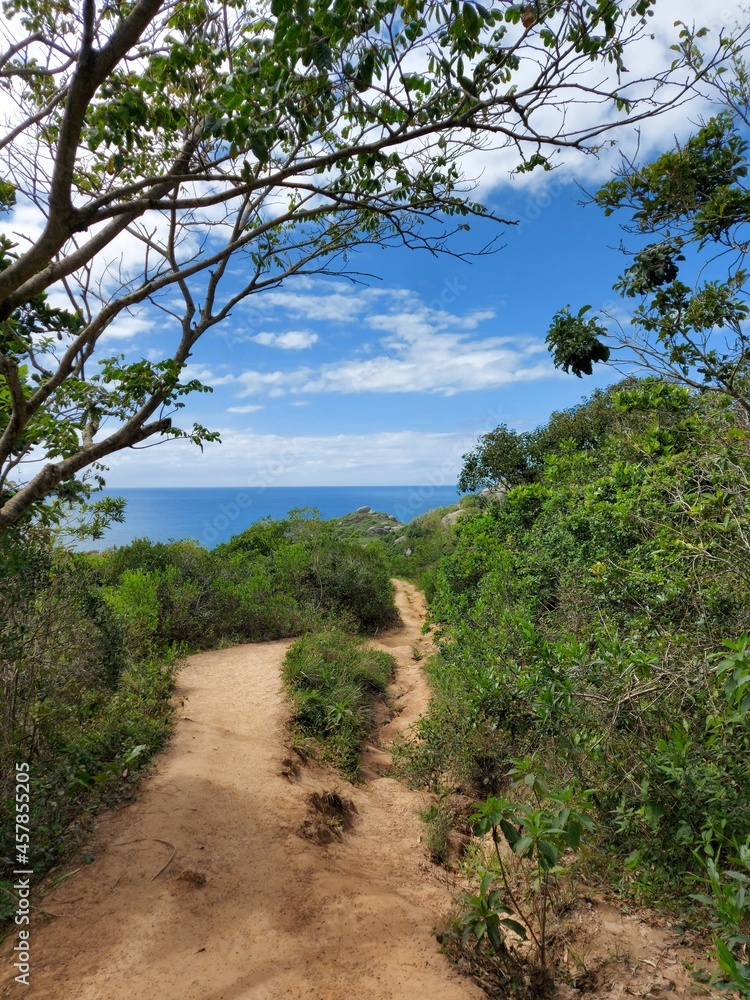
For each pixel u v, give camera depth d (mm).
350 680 7984
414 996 2693
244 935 3125
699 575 4109
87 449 3674
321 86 2582
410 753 6156
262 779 5078
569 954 2898
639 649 3938
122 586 10094
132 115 2709
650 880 3135
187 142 3516
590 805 2971
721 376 4613
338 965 2936
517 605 7277
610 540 6141
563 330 5695
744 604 3686
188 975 2807
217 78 2830
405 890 3918
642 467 6969
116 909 3266
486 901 2889
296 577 13539
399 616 14664
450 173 3711
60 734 4641
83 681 5352
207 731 6074
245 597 11594
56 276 2424
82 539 5613
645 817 3068
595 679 3850
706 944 2725
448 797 5289
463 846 4652
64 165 2102
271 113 2539
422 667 9602
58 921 3158
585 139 2777
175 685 7672
